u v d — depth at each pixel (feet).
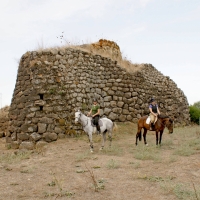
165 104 78.89
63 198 20.86
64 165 32.17
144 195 21.01
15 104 54.65
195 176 25.35
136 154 35.60
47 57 54.85
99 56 64.23
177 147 40.78
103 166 30.58
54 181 25.31
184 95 89.66
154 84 76.59
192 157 33.37
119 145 45.50
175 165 29.68
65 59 57.21
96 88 61.87
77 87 57.26
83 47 68.23
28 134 49.62
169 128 41.32
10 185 24.53
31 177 27.17
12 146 51.42
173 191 21.30
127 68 69.21
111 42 77.56
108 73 64.59
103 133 41.81
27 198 21.13
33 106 50.75
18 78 56.29
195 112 94.48
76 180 25.53
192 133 55.67
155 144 43.88
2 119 70.85
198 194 20.25
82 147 44.39
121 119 63.46
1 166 32.09
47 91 52.13
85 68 60.03
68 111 53.98
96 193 21.77
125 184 23.82
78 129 54.49
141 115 68.13
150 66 78.07
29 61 54.49
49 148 44.88
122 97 65.00
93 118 40.55
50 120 50.70
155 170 28.04
